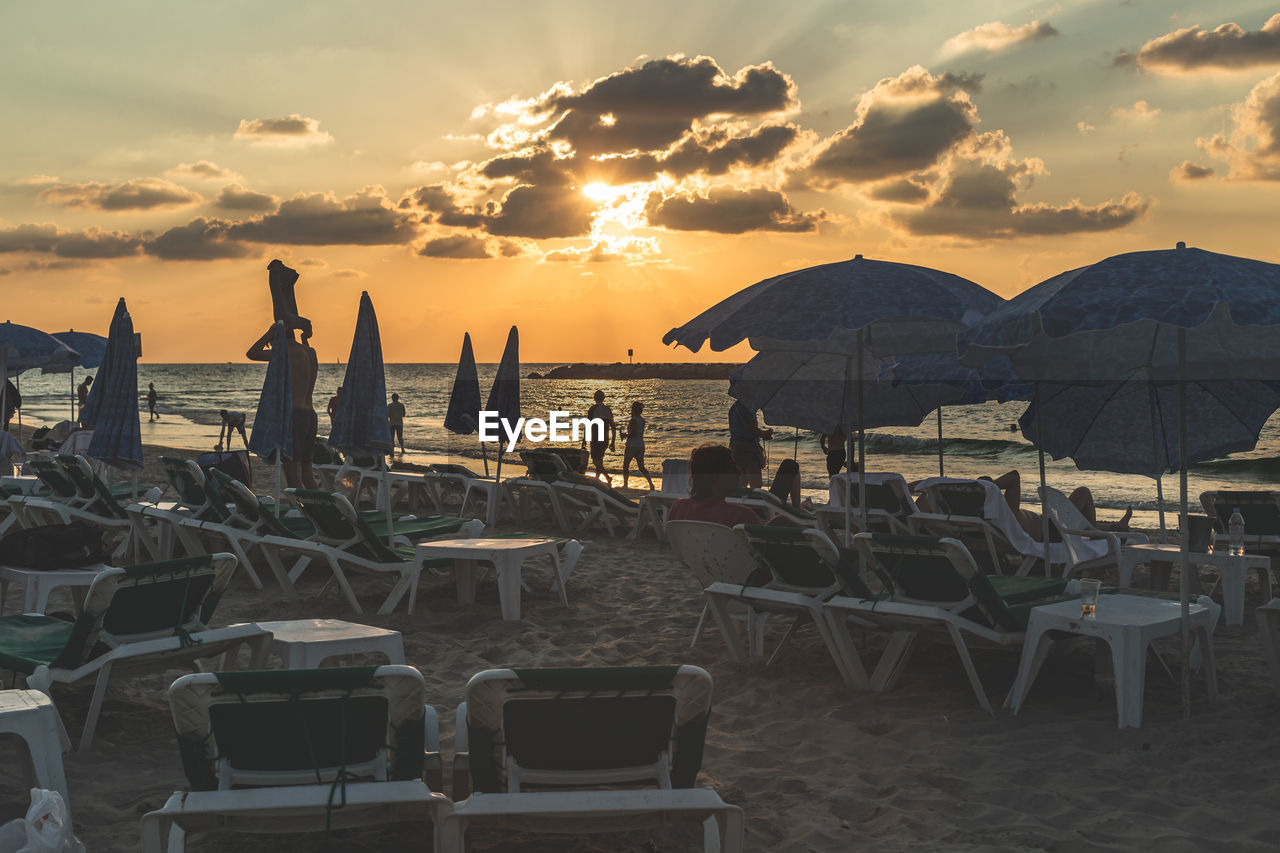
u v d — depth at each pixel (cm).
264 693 286
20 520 956
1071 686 573
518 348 1117
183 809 272
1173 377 607
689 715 297
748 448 1203
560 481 1259
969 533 875
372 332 829
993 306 630
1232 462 2452
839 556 548
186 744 289
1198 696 554
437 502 1367
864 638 630
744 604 618
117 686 558
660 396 7162
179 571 455
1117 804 408
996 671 603
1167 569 816
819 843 376
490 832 379
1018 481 931
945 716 520
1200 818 390
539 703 287
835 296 609
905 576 545
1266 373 580
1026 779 436
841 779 441
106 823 382
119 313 943
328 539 770
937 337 737
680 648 670
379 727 299
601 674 284
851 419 861
